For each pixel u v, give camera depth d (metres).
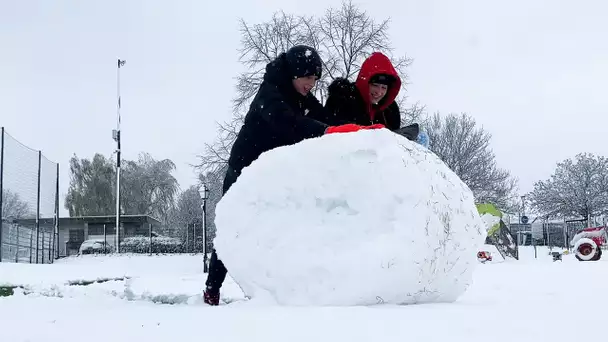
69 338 2.07
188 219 49.50
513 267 9.65
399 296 2.92
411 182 2.99
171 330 2.12
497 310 2.51
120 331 2.15
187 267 23.11
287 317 2.29
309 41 25.47
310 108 4.02
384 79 4.14
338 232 2.96
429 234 2.96
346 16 25.80
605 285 4.79
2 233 21.23
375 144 3.04
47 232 28.91
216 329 2.10
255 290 3.14
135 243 41.75
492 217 22.27
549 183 47.72
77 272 11.61
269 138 3.72
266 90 3.73
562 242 41.16
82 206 59.69
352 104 4.13
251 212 3.18
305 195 3.07
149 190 60.69
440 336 1.91
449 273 3.14
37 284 7.35
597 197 45.62
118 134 40.44
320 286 2.91
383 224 2.94
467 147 40.25
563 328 2.03
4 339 2.10
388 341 1.85
